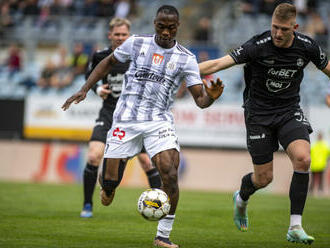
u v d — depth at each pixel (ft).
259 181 68.03
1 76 225.35
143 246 61.11
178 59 62.39
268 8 236.22
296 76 65.51
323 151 190.90
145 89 62.59
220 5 247.50
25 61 233.55
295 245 66.08
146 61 62.54
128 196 138.31
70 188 159.63
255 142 66.59
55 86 220.02
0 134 208.23
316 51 64.75
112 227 78.33
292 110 65.62
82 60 220.43
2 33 240.12
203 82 59.52
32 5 246.88
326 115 195.62
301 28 225.56
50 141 205.87
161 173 61.26
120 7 242.37
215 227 82.74
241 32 228.63
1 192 137.08
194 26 242.37
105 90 87.81
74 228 76.02
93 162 89.86
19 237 66.08
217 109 198.80
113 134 64.23
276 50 63.98
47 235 68.49
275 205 125.18
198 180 198.29
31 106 206.90
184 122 200.34
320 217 101.35
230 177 197.16
